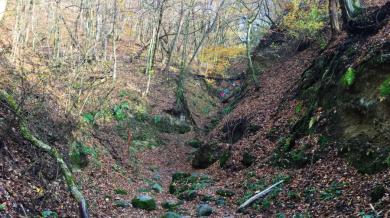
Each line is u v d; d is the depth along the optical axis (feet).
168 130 74.08
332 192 29.55
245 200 36.70
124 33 113.09
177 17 106.32
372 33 43.19
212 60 102.17
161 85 85.61
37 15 78.43
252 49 107.24
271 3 104.12
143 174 53.21
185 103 82.48
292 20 74.23
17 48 52.06
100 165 45.39
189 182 47.55
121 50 98.32
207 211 34.99
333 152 34.65
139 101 73.31
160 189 46.19
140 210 35.55
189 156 65.98
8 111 29.91
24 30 61.62
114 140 58.13
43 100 37.01
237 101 83.15
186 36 91.71
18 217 22.30
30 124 32.53
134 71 85.71
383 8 46.19
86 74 57.00
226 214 34.53
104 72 67.87
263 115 58.39
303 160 37.68
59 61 57.36
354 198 27.04
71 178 26.73
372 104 33.14
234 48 89.51
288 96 55.26
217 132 66.64
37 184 26.96
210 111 93.56
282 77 72.79
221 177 48.11
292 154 39.93
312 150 37.58
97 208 32.48
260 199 35.24
